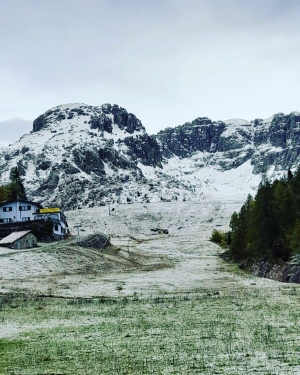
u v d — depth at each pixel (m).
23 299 49.28
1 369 23.16
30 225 116.75
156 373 21.73
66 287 61.78
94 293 56.78
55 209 132.88
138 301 48.69
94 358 25.00
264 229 86.75
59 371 22.56
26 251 93.25
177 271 92.06
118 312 41.41
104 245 116.94
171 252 141.50
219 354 25.03
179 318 37.69
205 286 65.94
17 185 188.75
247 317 37.31
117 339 29.91
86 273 83.69
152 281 72.75
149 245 162.00
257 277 81.12
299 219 83.00
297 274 69.62
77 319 37.97
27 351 27.00
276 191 93.56
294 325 33.34
